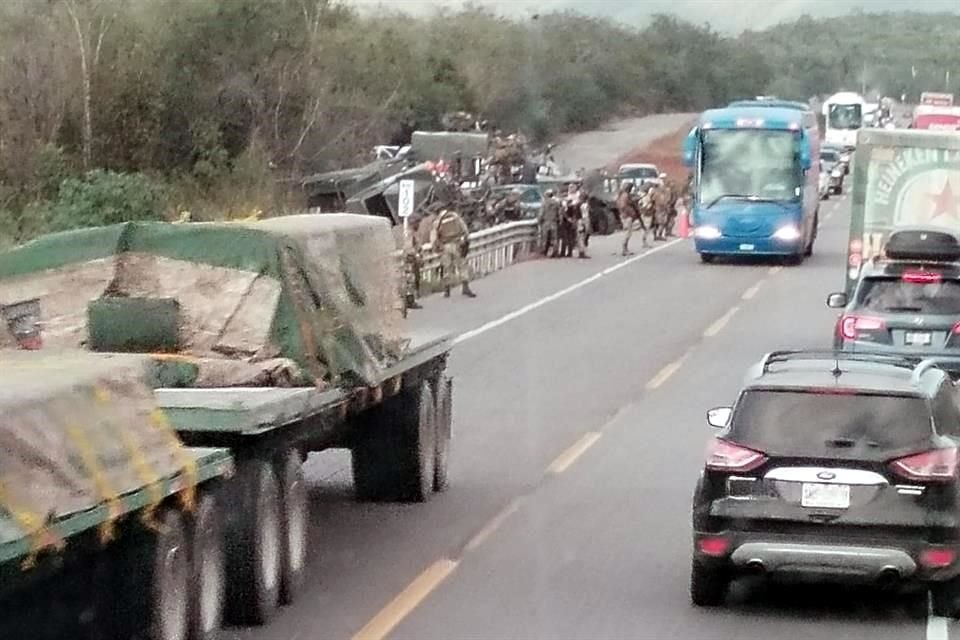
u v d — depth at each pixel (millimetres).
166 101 91125
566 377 45125
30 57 84125
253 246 22562
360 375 23719
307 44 99250
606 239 113688
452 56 154000
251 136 96188
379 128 122438
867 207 54375
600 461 32812
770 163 88188
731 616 20953
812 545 20188
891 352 37656
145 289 22703
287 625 20125
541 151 167875
